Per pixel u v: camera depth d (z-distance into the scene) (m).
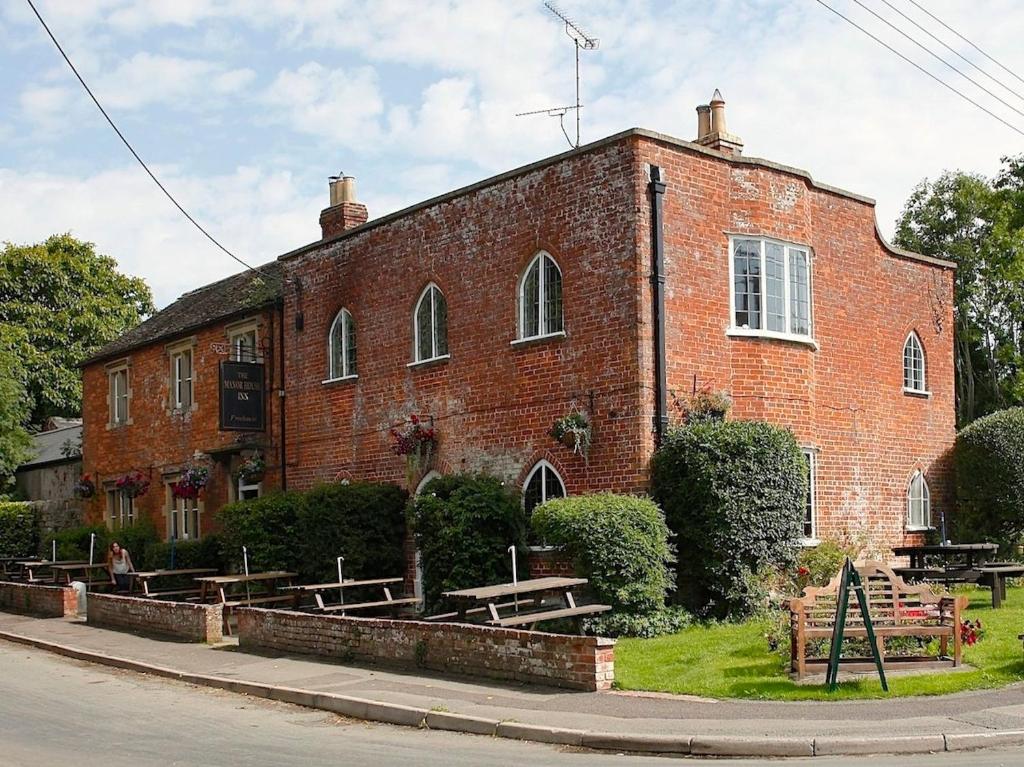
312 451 24.42
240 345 27.14
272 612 16.77
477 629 13.30
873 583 13.09
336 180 26.55
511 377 19.52
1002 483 22.28
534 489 19.03
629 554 15.75
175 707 12.78
